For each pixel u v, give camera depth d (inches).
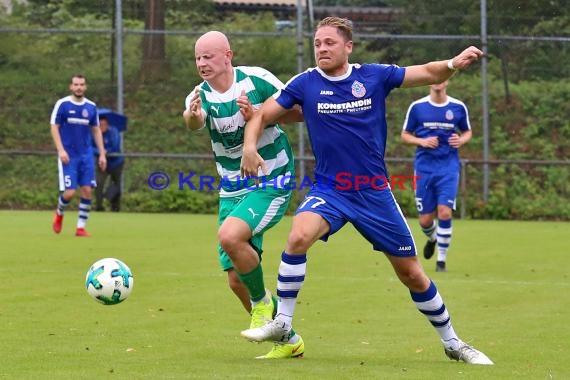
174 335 968.9
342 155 822.5
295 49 3034.0
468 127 1658.5
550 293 1305.4
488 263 1664.6
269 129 894.4
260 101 904.9
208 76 891.4
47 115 2945.4
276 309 894.4
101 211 2733.8
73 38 3036.4
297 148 2874.0
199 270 1492.4
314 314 1120.8
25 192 2790.4
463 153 2849.4
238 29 3063.5
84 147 2027.6
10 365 798.5
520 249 1884.8
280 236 2086.6
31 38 3043.8
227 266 907.4
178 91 2982.3
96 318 1064.8
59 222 2039.9
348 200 823.1
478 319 1098.1
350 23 829.2
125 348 891.4
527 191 2733.8
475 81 2938.0
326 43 816.3
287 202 904.9
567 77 2883.9
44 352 863.1
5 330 982.4
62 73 2997.0
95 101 2960.1
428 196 1643.7
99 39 3031.5
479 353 832.3
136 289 1294.3
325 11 3161.9
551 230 2304.4
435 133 1646.2
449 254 1808.6
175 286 1325.0
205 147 2928.2
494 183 2751.0
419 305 842.8
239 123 896.9
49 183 2819.9
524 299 1253.1
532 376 761.0
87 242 1883.6
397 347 920.9
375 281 1406.3
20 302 1168.2
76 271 1456.7
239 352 881.5
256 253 867.4
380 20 3011.8
